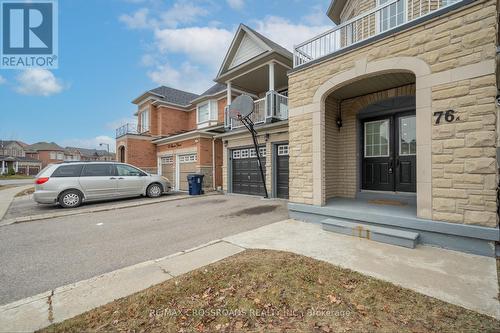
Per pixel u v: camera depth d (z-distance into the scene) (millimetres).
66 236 5312
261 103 11016
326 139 6930
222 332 2156
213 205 8859
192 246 4570
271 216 6863
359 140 7160
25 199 11477
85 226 6152
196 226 5992
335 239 4648
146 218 6969
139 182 10633
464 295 2633
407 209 5277
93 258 4055
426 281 2951
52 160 65375
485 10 3766
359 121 7188
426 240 4266
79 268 3670
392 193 6531
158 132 18719
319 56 6074
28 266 3754
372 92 6660
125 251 4367
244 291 2789
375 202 6281
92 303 2631
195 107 18781
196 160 13812
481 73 3787
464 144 3916
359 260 3611
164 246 4598
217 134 13500
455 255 3783
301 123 6242
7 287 3100
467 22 3910
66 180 8828
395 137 6602
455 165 3994
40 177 8641
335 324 2213
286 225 5746
